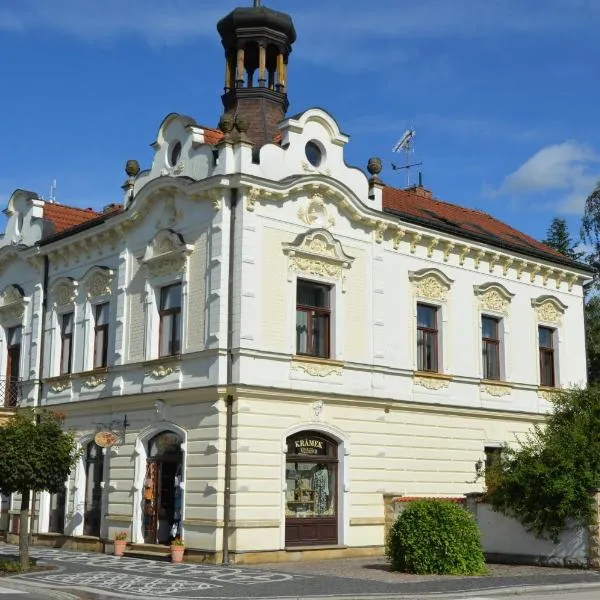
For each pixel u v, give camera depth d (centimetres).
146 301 2731
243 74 2966
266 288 2503
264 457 2412
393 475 2738
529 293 3334
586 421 2433
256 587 1823
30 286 3375
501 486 2378
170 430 2562
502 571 2169
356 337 2706
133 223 2839
